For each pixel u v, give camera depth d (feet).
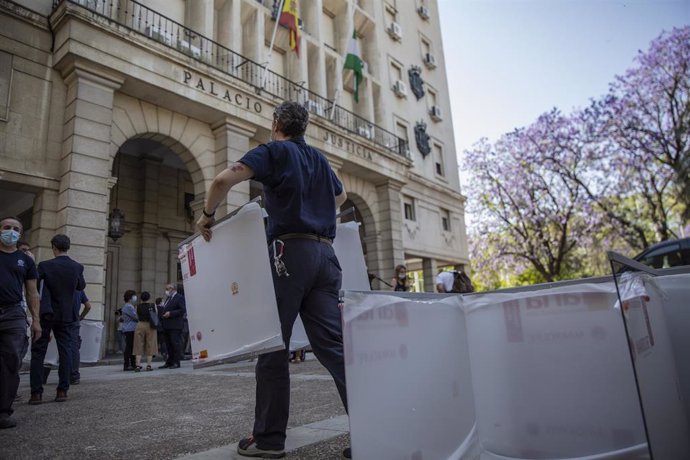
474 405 6.76
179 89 40.52
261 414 8.11
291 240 7.96
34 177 33.55
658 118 82.58
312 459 7.65
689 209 83.61
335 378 7.81
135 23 42.27
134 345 32.17
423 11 90.89
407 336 6.15
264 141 49.03
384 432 5.60
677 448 5.75
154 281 53.16
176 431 10.64
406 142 76.79
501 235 98.99
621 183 87.45
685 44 79.36
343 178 61.98
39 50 35.58
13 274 13.07
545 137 93.20
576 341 6.04
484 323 6.78
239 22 50.06
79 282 17.87
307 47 61.52
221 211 43.06
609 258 5.29
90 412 13.88
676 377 6.28
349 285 10.87
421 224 75.46
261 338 7.47
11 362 12.30
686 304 6.57
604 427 5.77
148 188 54.49
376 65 73.61
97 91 36.06
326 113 60.90
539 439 6.14
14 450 9.31
